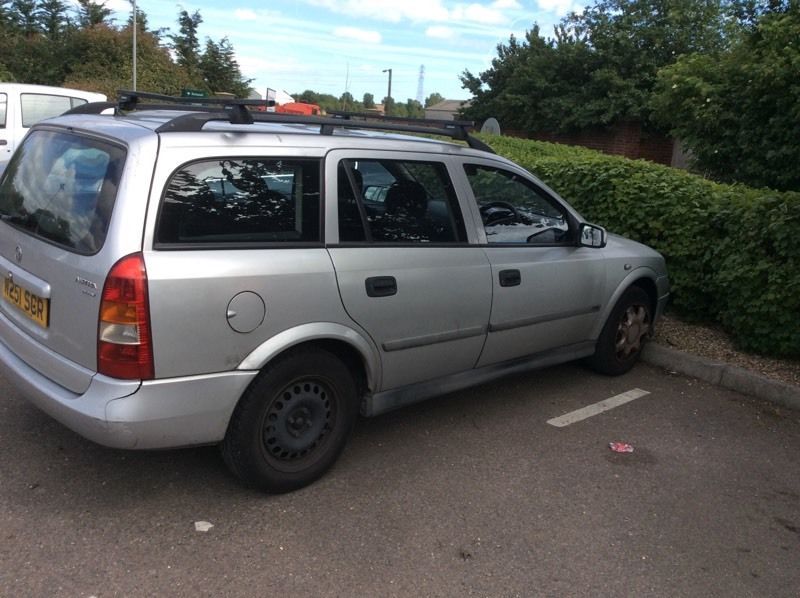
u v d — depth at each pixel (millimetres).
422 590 2779
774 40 8758
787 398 4926
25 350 3318
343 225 3467
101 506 3213
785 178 8859
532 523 3301
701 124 9812
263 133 3305
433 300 3791
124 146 2992
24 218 3457
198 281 2932
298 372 3301
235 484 3480
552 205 4664
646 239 6406
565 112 22500
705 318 6340
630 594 2846
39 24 43094
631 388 5168
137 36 38938
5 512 3109
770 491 3762
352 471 3697
